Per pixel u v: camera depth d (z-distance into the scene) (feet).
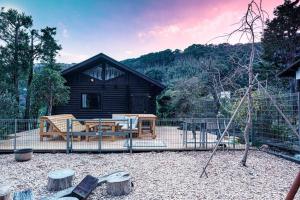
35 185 15.71
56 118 31.09
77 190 13.23
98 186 15.14
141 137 34.22
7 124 29.40
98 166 20.26
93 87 47.26
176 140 32.17
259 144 28.32
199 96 54.60
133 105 46.98
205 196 13.88
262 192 14.56
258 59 20.74
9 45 50.85
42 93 40.24
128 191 14.26
